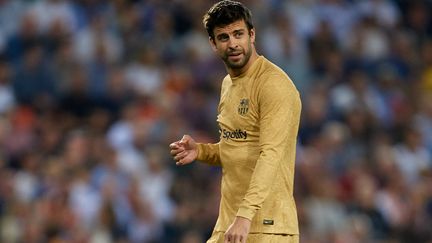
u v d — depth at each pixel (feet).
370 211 193.26
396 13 254.68
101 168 179.52
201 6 225.35
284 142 78.89
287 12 232.94
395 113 225.76
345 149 203.31
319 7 239.09
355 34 239.30
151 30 220.84
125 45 214.28
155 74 209.05
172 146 87.81
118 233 172.14
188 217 176.45
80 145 182.09
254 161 81.41
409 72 241.14
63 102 200.13
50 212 170.40
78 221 170.50
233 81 82.58
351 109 215.92
